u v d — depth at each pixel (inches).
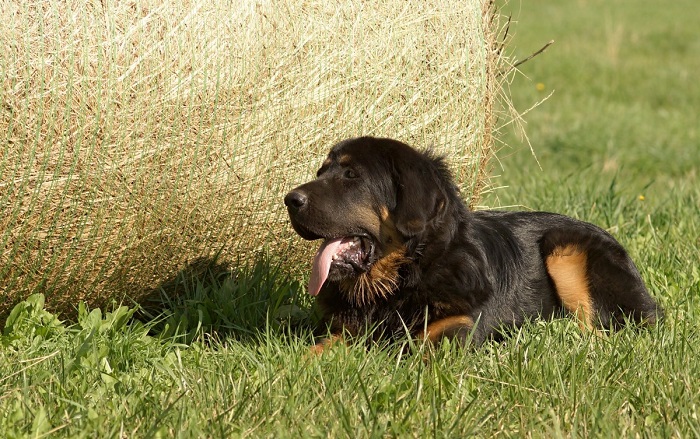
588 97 1018.7
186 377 235.3
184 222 284.2
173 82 265.7
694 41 1365.7
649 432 205.5
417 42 310.3
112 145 261.6
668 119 877.2
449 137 323.6
